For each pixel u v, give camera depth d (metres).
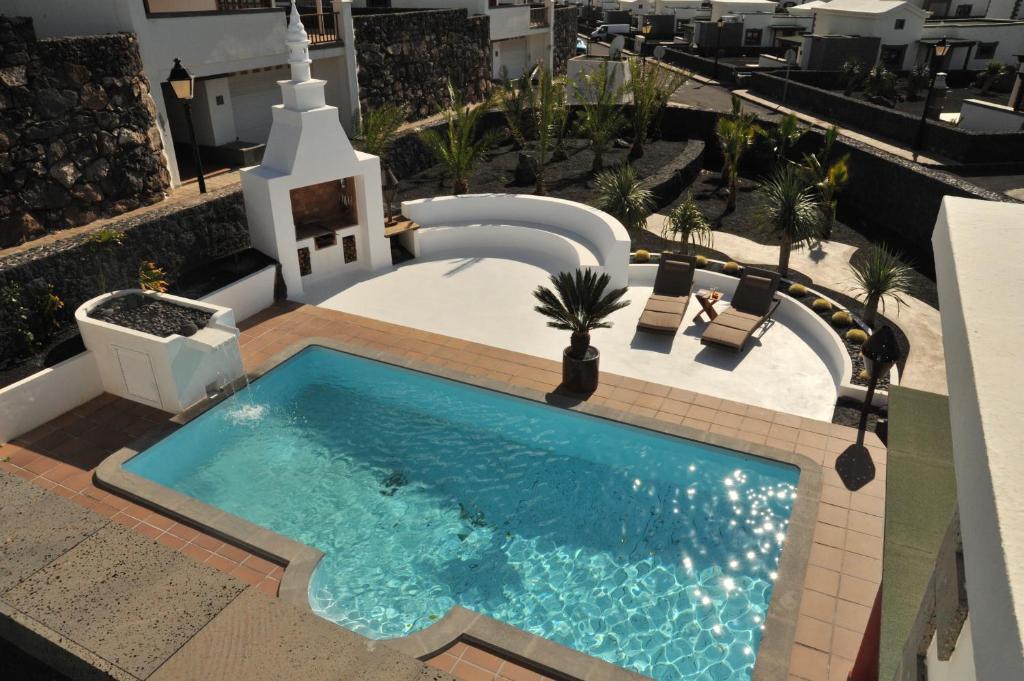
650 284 15.37
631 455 10.01
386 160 20.19
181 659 2.03
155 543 2.43
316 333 13.10
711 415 10.68
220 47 17.70
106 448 9.91
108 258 12.23
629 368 12.02
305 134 13.95
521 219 17.42
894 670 3.16
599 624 7.38
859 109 27.55
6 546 2.41
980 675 1.22
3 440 9.95
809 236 15.28
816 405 11.00
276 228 14.06
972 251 2.13
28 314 10.98
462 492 9.30
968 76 40.91
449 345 12.67
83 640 2.09
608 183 17.31
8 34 12.70
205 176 18.30
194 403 10.91
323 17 22.38
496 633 6.95
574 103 26.78
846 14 40.69
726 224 19.78
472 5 29.02
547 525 8.73
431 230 16.70
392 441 10.30
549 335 13.05
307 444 10.23
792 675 6.67
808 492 8.98
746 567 8.10
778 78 32.88
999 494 1.32
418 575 7.98
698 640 7.20
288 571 7.72
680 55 45.47
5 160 12.92
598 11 72.06
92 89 14.27
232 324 11.27
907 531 4.08
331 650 2.04
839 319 13.11
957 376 1.73
